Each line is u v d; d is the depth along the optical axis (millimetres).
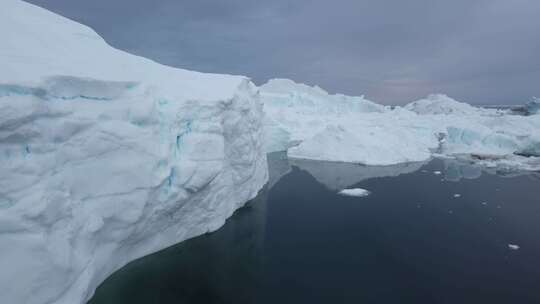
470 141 34594
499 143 32688
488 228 12977
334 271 9469
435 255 10578
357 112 68188
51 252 5504
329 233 12406
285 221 13617
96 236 7074
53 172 6062
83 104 7141
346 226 13148
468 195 17922
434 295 8266
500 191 18750
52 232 5727
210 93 12016
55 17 10117
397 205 16062
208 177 10102
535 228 12961
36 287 5258
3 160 5273
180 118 9820
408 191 18734
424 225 13344
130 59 11211
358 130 33875
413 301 7992
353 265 9828
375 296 8195
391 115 60719
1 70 5684
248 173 14648
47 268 5406
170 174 9148
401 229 12883
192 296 8031
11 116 5242
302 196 17500
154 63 12695
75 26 10477
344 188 19406
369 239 11852
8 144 5340
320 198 17172
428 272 9469
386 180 21594
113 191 7441
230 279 8883
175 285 8438
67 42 9023
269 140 33656
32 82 5832
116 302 7566
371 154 28516
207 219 11398
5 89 5461
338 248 11055
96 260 7184
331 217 14227
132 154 7895
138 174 7926
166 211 9219
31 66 6434
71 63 7754
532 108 59688
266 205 15742
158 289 8203
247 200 15625
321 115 53688
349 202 16500
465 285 8758
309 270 9523
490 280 9000
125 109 7977
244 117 13945
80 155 6836
